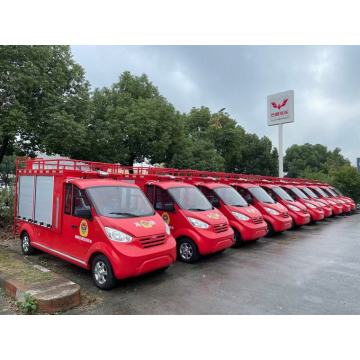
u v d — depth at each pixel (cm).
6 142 1416
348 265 749
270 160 3953
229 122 3672
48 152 1576
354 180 2527
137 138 2192
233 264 739
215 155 2998
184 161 2500
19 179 826
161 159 2508
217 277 635
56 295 458
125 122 2116
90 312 455
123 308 472
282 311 473
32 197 753
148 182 838
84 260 576
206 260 772
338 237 1134
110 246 527
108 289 543
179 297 521
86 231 576
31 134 1484
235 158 3841
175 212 763
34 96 1434
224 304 496
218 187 986
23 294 464
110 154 1994
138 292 540
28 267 588
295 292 557
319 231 1277
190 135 3400
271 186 1341
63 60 1600
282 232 1228
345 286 595
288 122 2269
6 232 1034
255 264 743
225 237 749
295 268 715
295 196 1487
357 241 1057
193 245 727
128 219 571
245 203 984
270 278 637
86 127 1681
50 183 686
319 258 814
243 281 613
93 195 584
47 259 733
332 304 505
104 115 2127
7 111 1233
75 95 1644
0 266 594
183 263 738
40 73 1407
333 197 1934
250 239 898
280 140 2317
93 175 689
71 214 616
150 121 2153
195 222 730
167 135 2314
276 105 2347
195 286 577
